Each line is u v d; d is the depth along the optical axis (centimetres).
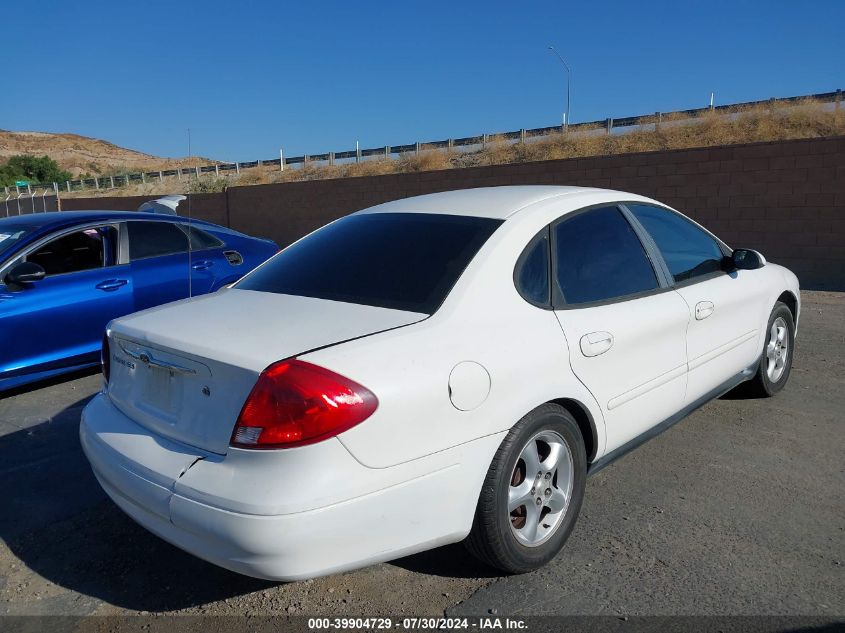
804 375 584
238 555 236
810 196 1116
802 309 870
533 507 301
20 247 562
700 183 1236
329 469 237
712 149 1214
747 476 398
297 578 239
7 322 539
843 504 363
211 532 238
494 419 276
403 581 302
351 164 3306
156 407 283
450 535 269
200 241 692
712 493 378
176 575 312
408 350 261
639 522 347
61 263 594
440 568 311
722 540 329
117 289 606
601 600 285
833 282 1102
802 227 1130
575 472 317
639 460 423
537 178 1474
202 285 670
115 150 14988
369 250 337
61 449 454
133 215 647
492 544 283
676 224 429
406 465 252
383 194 1858
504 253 313
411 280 305
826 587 291
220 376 254
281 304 305
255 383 243
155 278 634
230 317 295
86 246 611
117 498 283
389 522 250
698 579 298
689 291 403
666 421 391
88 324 588
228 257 704
